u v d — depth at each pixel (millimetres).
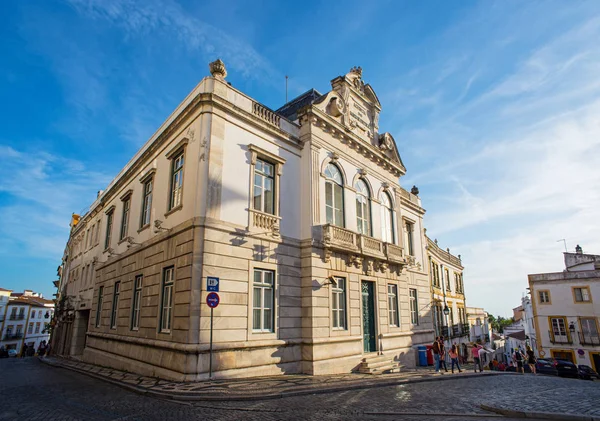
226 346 11648
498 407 7828
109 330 18328
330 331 14984
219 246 12219
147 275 14914
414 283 23562
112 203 22719
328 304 15180
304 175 16203
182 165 14258
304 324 14461
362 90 21078
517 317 90250
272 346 13125
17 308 66438
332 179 17469
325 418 6984
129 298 16453
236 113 13727
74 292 30484
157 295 13672
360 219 18984
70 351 27234
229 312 12055
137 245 16469
